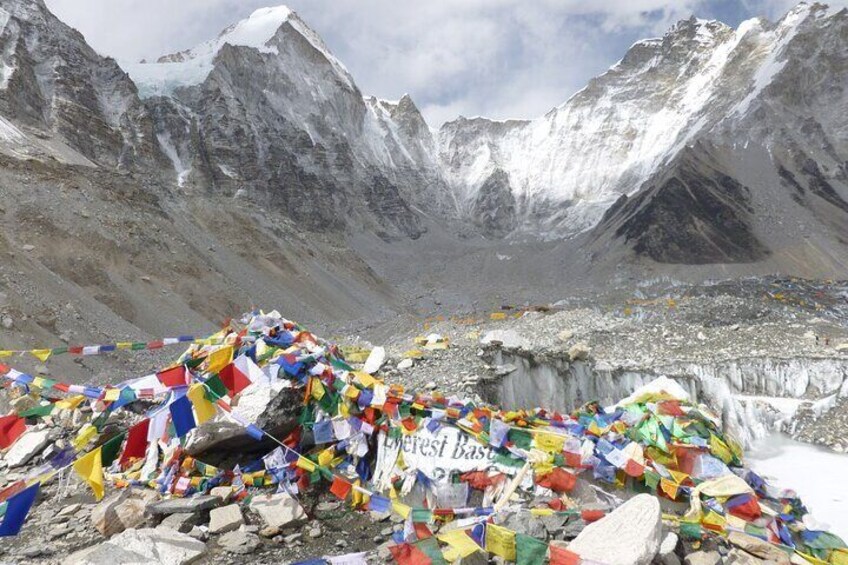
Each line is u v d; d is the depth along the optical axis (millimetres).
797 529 9648
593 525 7840
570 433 11461
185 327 65000
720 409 19812
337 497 10562
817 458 17516
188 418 8930
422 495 10594
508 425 11328
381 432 11445
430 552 7348
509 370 19656
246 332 13453
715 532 9055
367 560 8219
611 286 167000
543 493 10234
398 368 19375
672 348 27062
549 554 7203
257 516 9789
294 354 12016
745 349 26062
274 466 10891
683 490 10188
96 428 10445
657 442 11898
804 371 23188
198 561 8391
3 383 15062
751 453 18297
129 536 8266
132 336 50438
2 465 11922
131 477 11078
